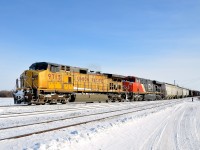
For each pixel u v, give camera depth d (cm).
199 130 1302
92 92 3412
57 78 2708
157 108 2909
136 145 887
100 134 1021
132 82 4616
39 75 2456
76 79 3050
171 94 7538
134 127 1330
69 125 1255
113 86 3988
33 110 2042
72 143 823
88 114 1914
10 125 1289
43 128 1202
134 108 2778
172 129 1327
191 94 12769
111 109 2522
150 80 5747
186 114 2394
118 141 945
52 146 753
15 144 842
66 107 2431
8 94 8831
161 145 898
